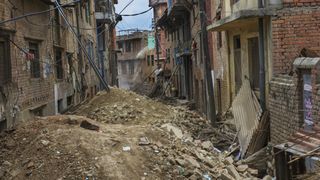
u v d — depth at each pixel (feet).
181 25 119.44
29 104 46.50
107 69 142.61
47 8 55.98
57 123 35.35
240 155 42.04
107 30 134.51
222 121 56.95
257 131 41.24
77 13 82.23
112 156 29.43
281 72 41.29
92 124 35.14
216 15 68.08
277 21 41.19
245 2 48.44
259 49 43.39
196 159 34.68
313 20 41.29
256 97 44.70
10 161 29.60
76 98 75.15
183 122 55.21
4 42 41.14
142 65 219.20
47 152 29.58
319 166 26.89
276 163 28.40
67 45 68.44
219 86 70.74
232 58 57.36
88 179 27.04
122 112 56.80
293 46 41.37
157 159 31.04
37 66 51.49
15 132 33.45
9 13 41.57
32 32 49.11
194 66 99.81
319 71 30.58
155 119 54.95
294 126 34.81
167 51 161.38
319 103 29.86
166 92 147.02
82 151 29.40
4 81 40.63
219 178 32.14
